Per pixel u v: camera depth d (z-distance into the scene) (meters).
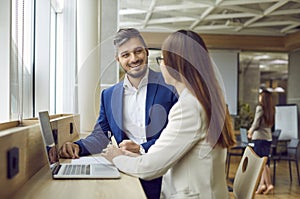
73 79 3.18
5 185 1.04
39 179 1.35
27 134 1.30
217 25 8.05
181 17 7.17
